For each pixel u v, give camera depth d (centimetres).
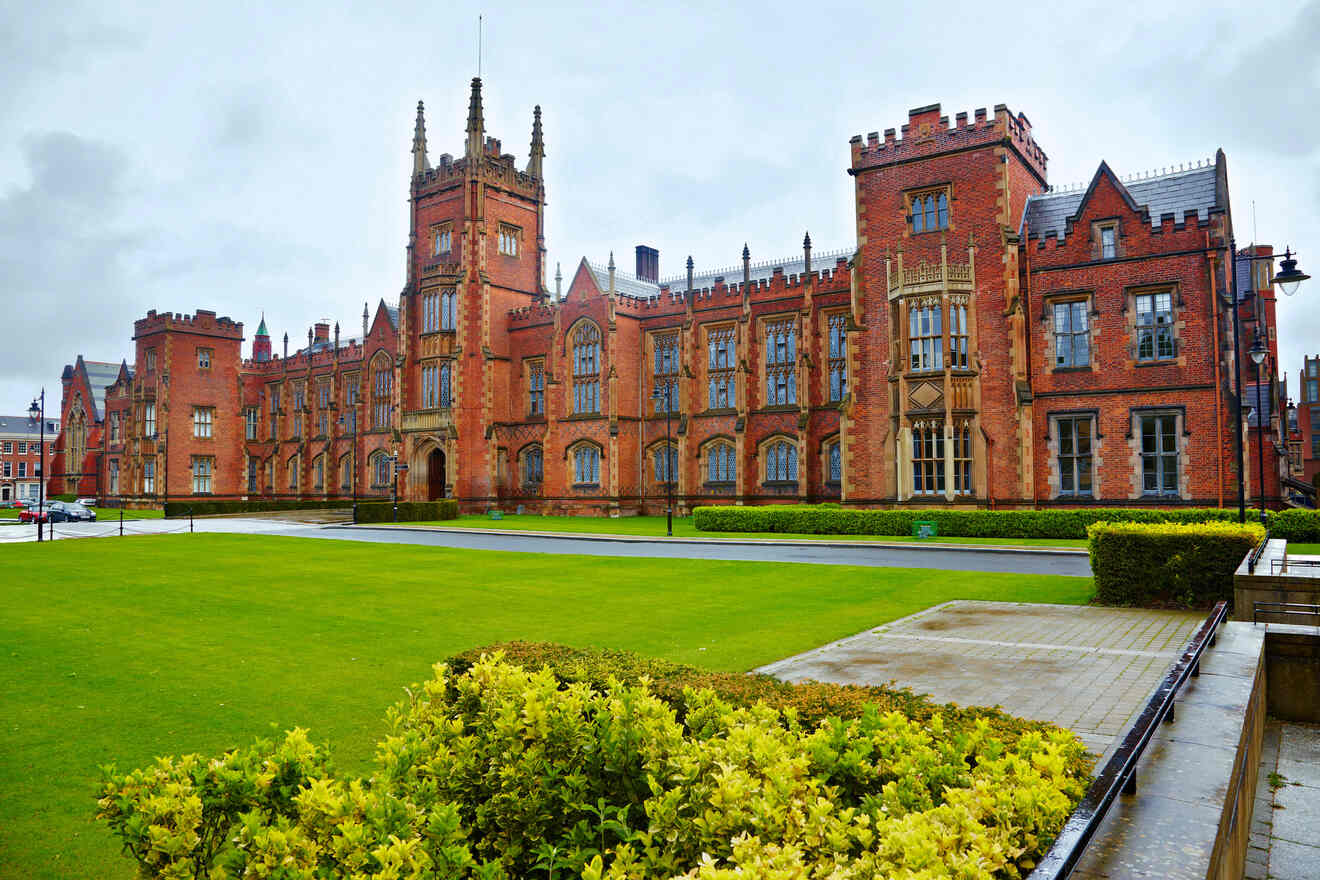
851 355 4262
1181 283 3541
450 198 6450
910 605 1856
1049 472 3781
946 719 620
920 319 4009
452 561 2888
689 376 5597
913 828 397
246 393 8700
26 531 5034
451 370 6297
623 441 5750
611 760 575
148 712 1078
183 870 485
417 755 605
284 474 8419
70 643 1519
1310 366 10069
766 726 577
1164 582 1789
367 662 1355
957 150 4009
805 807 481
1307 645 1061
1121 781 417
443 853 464
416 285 6606
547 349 6212
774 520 4097
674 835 476
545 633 1578
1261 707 933
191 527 4531
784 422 5216
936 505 3912
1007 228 3881
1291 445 8738
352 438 7775
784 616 1733
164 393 8000
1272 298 5584
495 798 562
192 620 1750
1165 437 3575
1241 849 600
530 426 6312
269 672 1289
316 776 555
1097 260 3709
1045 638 1484
